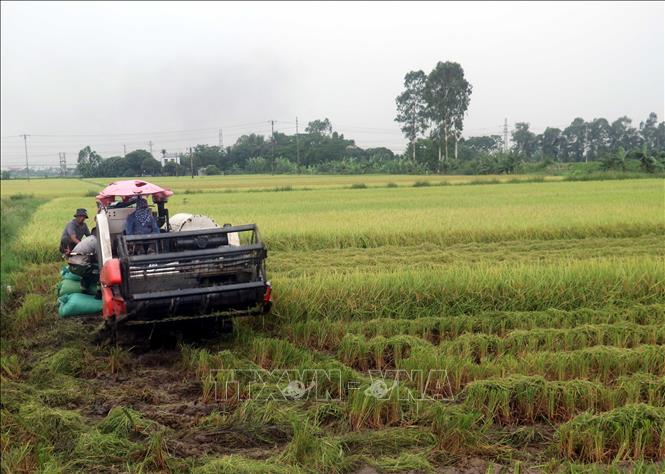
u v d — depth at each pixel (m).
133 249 8.22
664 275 9.52
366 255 15.07
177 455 5.22
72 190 59.50
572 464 4.85
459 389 6.45
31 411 5.99
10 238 18.73
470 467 5.04
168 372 7.32
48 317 10.01
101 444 5.29
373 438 5.38
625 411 5.41
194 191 47.12
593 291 9.29
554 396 5.88
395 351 7.45
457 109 102.06
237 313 7.82
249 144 134.12
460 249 15.67
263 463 4.91
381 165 105.50
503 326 8.27
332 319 9.12
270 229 17.75
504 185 48.44
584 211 20.48
